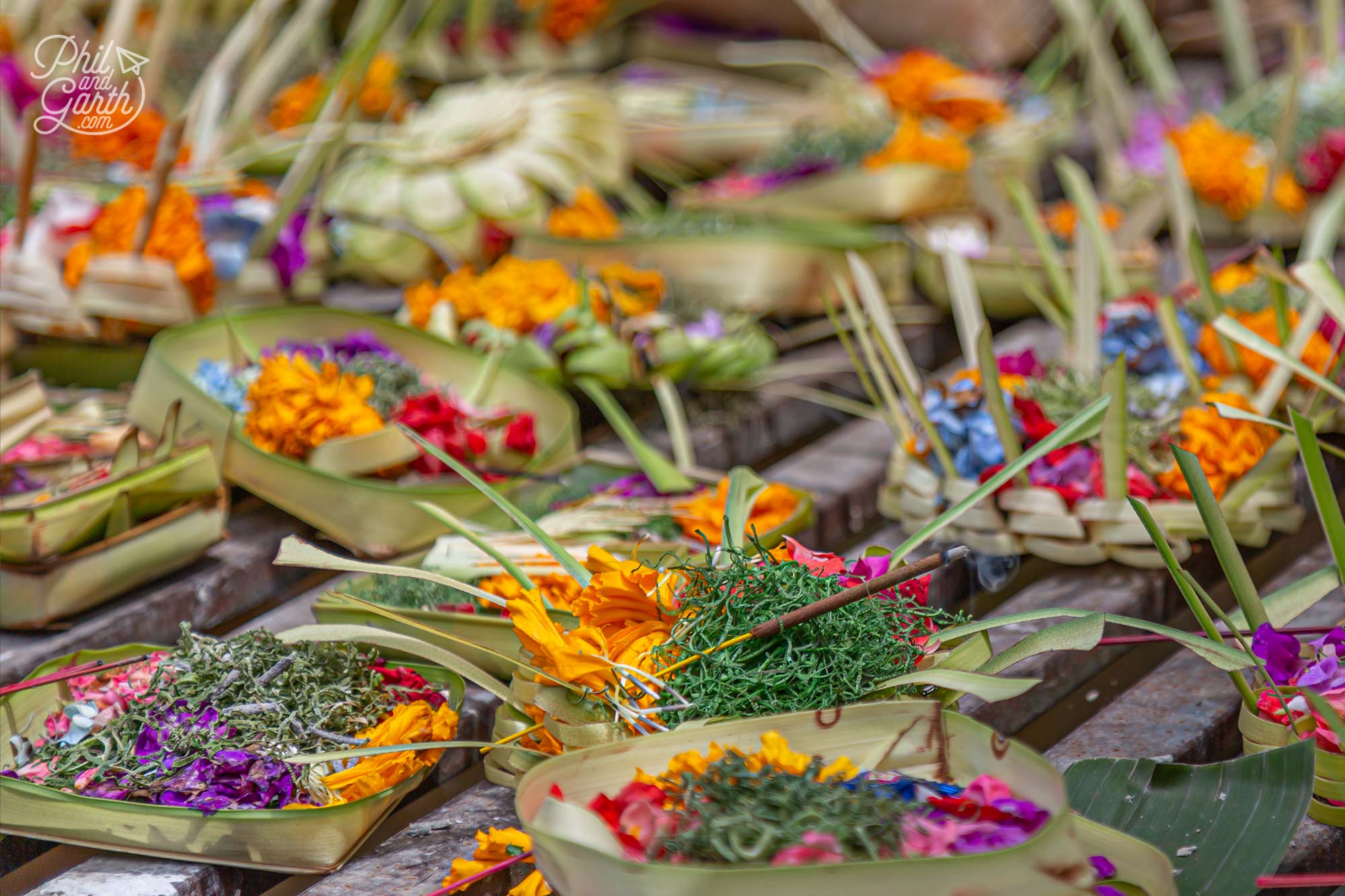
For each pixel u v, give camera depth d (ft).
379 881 3.74
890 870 3.40
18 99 5.11
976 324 4.50
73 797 3.73
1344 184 4.47
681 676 3.67
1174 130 6.47
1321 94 6.72
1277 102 6.76
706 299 5.00
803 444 4.88
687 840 3.45
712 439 4.70
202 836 3.73
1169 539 4.21
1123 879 3.56
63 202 4.74
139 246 4.63
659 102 6.83
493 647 3.93
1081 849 3.53
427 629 3.82
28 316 4.67
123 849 3.75
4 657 4.06
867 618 3.68
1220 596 4.35
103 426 4.47
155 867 3.75
